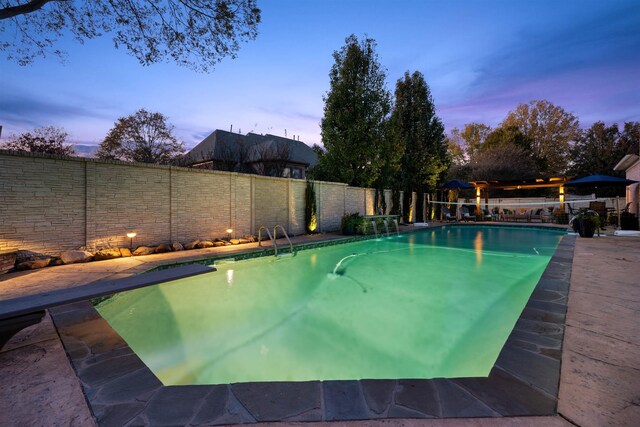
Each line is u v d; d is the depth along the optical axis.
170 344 3.39
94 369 2.02
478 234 14.04
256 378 2.76
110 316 3.98
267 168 18.89
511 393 1.66
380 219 13.45
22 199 5.61
